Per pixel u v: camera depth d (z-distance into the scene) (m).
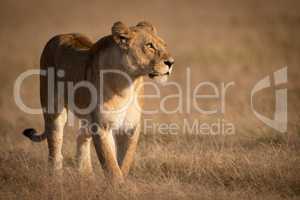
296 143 12.55
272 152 11.62
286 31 37.44
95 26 46.88
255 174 10.79
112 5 70.31
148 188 10.16
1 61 33.75
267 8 54.88
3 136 15.27
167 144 13.14
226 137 13.66
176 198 9.80
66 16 59.94
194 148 12.21
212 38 38.09
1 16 63.59
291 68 25.69
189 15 55.06
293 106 17.58
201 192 10.08
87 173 11.05
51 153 12.17
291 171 10.80
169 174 11.19
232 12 54.72
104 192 10.03
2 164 11.66
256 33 37.81
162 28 45.50
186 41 37.47
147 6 67.81
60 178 10.66
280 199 9.88
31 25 54.44
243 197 9.92
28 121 18.20
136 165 11.82
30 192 10.32
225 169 11.12
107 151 10.95
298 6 54.66
